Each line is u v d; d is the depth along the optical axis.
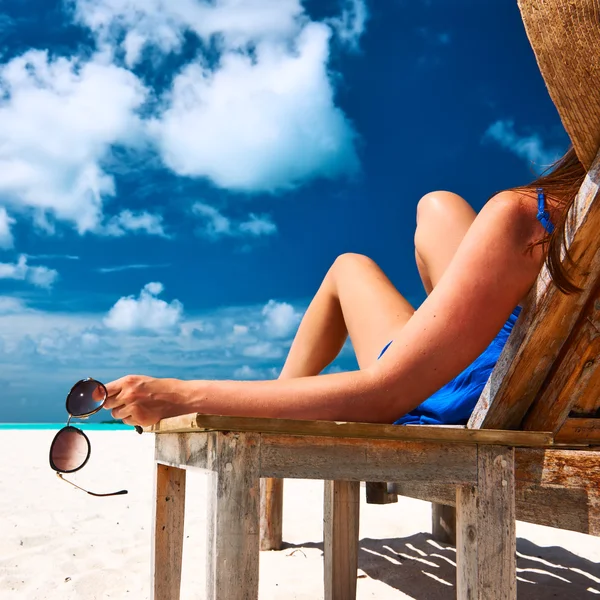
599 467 1.23
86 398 1.32
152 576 1.60
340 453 1.16
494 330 1.35
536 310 1.28
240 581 1.06
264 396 1.31
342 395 1.32
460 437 1.20
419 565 2.91
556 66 1.07
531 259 1.33
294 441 1.13
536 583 2.70
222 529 1.07
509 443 1.24
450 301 1.33
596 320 1.28
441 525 3.32
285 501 4.80
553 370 1.36
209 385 1.32
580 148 1.15
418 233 1.94
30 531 3.65
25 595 2.55
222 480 1.08
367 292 1.99
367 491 2.53
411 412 1.82
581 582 2.72
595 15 1.02
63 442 1.39
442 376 1.35
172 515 1.62
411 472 1.20
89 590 2.61
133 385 1.30
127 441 11.66
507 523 1.24
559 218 1.34
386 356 1.36
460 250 1.37
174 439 1.42
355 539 2.22
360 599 2.45
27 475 6.06
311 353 2.24
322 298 2.22
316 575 2.76
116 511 4.29
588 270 1.22
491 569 1.21
